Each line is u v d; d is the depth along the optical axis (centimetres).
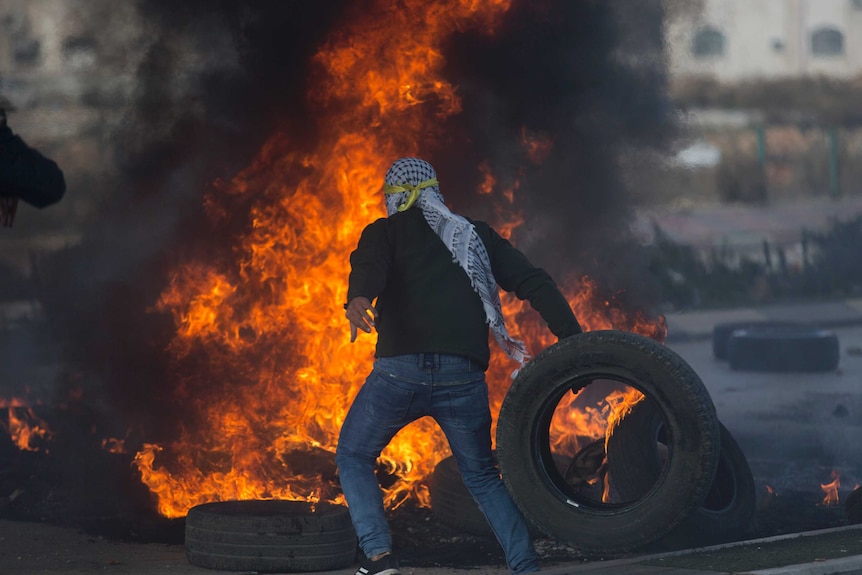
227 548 1484
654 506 1186
